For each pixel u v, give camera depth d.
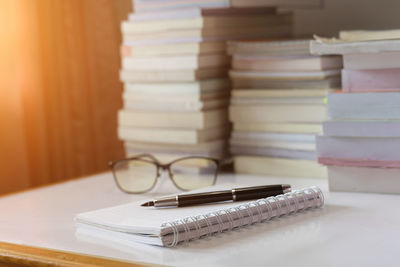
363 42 1.11
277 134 1.35
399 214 0.99
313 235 0.89
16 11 1.77
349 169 1.15
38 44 1.84
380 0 1.67
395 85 1.12
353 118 1.14
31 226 1.03
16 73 1.76
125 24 1.49
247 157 1.39
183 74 1.40
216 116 1.43
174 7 1.45
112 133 2.04
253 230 0.92
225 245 0.86
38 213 1.12
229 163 1.45
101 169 2.02
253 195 1.02
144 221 0.91
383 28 1.67
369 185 1.14
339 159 1.15
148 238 0.87
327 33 1.75
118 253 0.85
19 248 0.90
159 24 1.44
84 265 0.81
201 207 0.98
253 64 1.37
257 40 1.42
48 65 1.87
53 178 1.90
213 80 1.43
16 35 1.77
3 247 0.92
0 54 1.73
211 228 0.89
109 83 2.02
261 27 1.56
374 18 1.68
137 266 0.79
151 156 1.42
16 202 1.21
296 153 1.33
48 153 1.89
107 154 2.04
